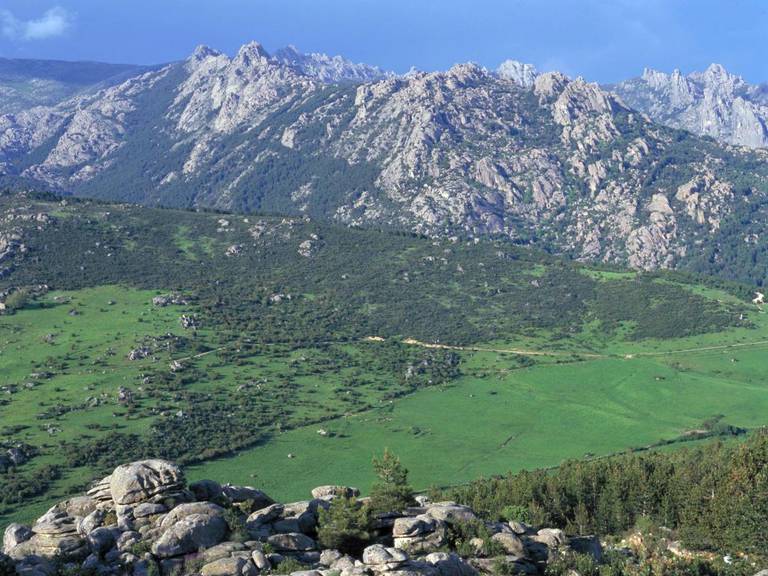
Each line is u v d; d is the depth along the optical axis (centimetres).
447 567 6725
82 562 6525
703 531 11925
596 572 8031
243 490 8256
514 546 7694
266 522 7456
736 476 12438
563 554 7969
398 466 9169
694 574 9662
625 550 10006
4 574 5972
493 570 7281
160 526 6875
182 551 6600
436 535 7575
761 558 11106
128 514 7069
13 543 6925
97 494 7512
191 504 7012
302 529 7519
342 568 6494
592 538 8844
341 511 7400
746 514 11494
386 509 8088
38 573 6125
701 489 12700
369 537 7394
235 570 6300
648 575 8850
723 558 10900
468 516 8175
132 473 7350
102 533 6756
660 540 11950
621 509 13112
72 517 7231
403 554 6519
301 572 6231
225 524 6944
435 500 12481
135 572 6306
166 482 7325
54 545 6669
